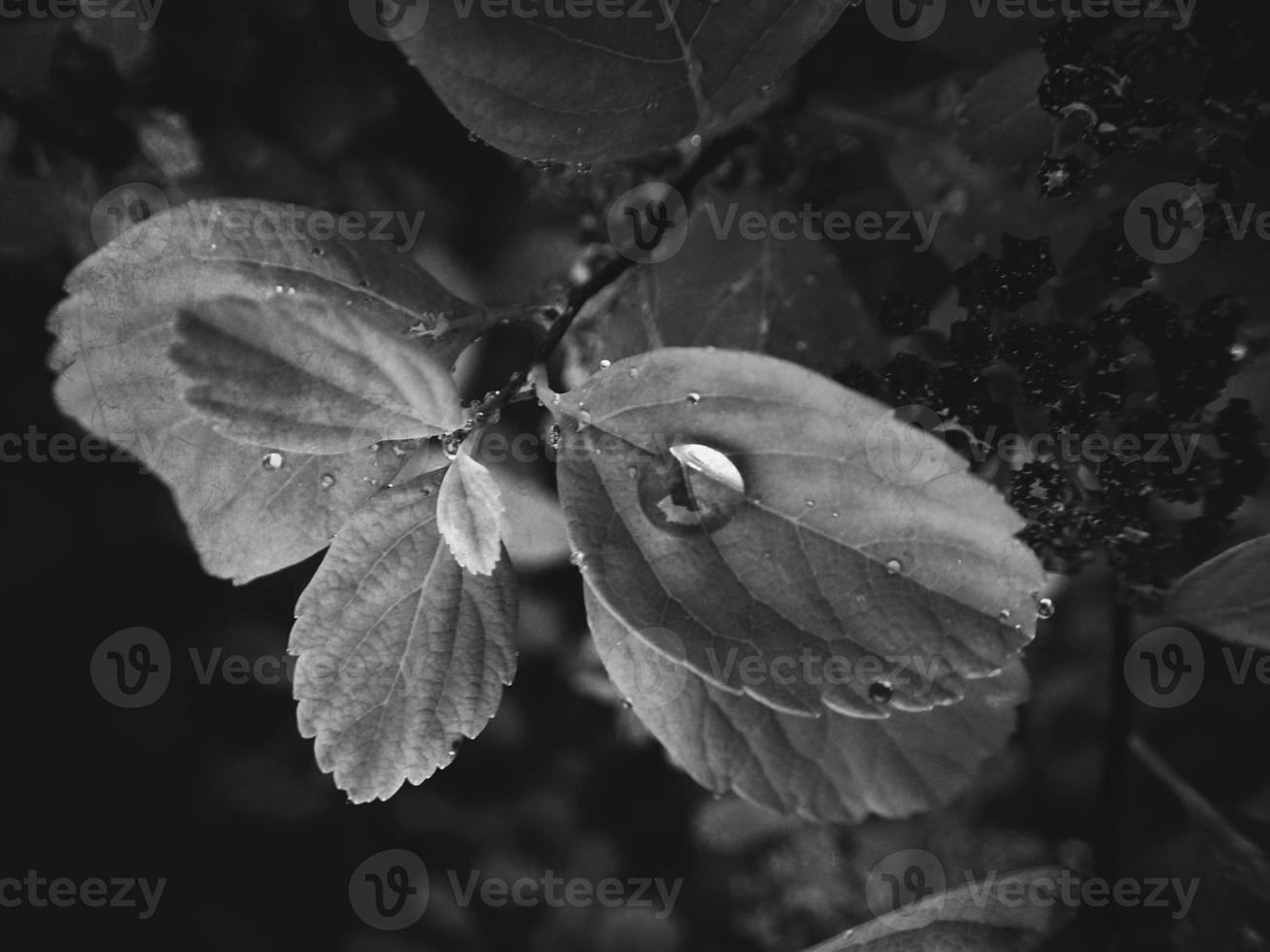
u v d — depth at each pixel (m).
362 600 0.20
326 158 0.24
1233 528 0.22
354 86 0.24
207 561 0.20
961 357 0.21
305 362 0.19
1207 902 0.22
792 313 0.23
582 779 0.26
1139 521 0.21
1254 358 0.21
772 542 0.19
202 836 0.27
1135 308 0.21
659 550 0.19
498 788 0.27
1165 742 0.24
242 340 0.19
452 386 0.20
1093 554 0.22
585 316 0.23
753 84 0.20
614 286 0.23
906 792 0.21
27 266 0.25
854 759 0.21
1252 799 0.23
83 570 0.26
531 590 0.26
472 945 0.26
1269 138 0.21
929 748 0.21
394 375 0.20
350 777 0.20
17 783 0.26
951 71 0.23
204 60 0.24
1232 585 0.21
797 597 0.19
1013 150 0.22
